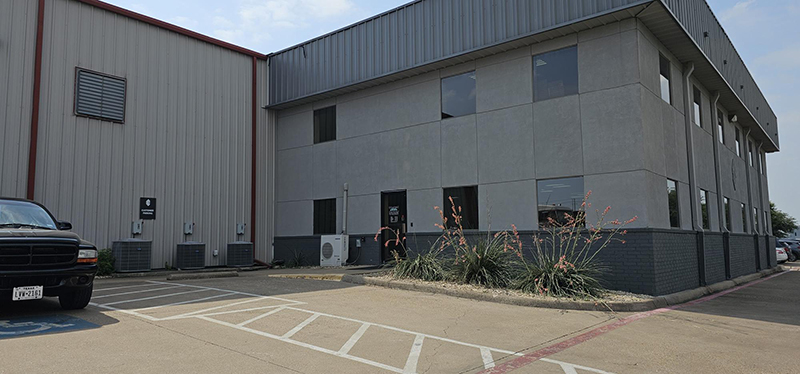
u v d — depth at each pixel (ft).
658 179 39.91
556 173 41.81
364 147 55.98
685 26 42.01
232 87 61.26
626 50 39.27
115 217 49.90
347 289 36.40
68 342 19.47
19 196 43.80
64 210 46.55
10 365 16.37
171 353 18.58
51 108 46.47
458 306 30.73
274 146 65.10
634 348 21.97
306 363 18.08
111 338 20.36
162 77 54.75
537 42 43.83
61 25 47.78
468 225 46.78
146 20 53.72
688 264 43.21
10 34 44.45
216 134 58.95
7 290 22.70
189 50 57.52
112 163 50.14
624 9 37.55
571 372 17.99
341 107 58.75
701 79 54.24
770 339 24.44
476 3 46.16
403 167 52.24
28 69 45.32
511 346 21.59
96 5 50.11
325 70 58.34
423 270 38.73
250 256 58.29
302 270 52.80
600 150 39.73
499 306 31.30
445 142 49.24
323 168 59.72
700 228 46.39
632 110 38.50
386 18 53.21
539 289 33.27
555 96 42.70
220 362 17.72
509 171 44.50
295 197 62.23
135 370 16.40
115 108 50.72
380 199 53.93
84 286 25.35
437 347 20.97
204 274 46.11
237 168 60.59
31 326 22.13
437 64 49.14
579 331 25.13
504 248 38.81
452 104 49.37
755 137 82.84
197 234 56.08
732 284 50.65
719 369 18.97
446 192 48.80
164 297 31.76
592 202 39.68
